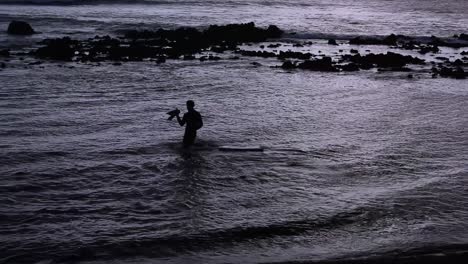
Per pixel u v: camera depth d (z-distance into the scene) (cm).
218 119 1800
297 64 3350
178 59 3438
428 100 2295
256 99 2191
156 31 4894
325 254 827
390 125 1802
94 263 785
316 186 1170
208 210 1011
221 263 784
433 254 823
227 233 905
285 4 9350
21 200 1040
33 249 829
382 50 4391
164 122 1723
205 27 5359
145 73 2789
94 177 1184
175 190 1118
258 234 906
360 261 789
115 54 3444
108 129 1612
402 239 896
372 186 1181
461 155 1459
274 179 1209
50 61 3141
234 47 4141
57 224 930
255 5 8744
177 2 8288
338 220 975
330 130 1702
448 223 975
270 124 1752
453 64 3588
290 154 1414
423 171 1303
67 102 1986
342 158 1393
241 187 1149
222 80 2650
